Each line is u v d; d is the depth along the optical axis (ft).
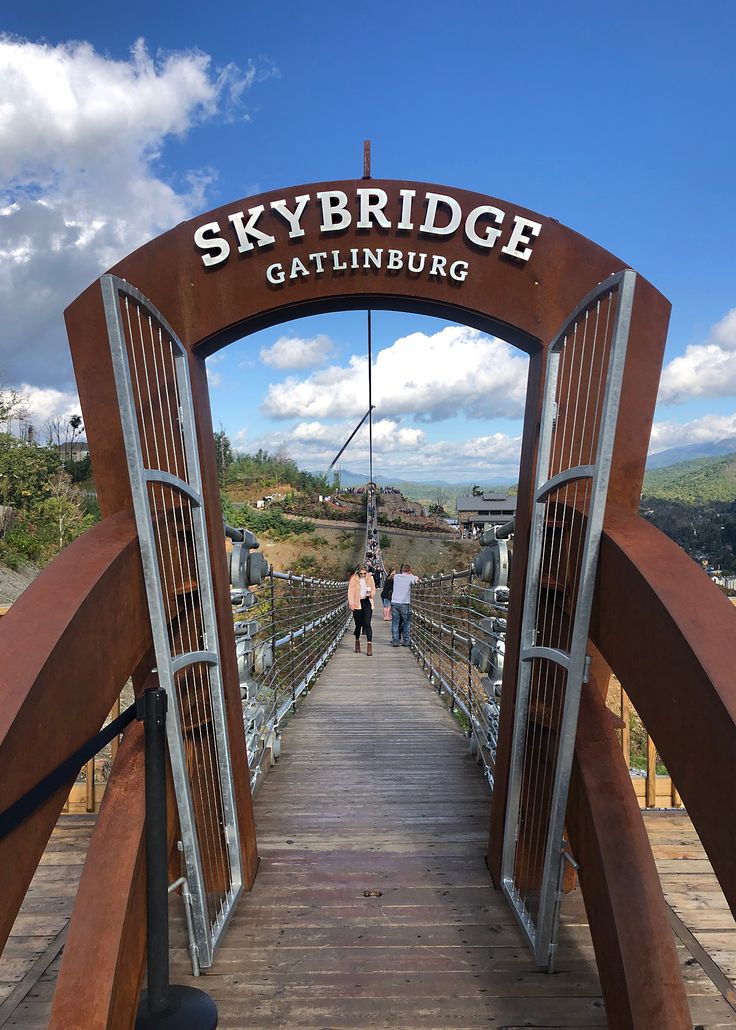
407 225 8.12
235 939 8.30
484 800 13.21
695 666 4.99
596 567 6.69
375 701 23.29
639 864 6.30
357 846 11.00
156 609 6.30
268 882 9.74
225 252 8.07
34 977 7.70
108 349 7.49
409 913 8.89
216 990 7.37
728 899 4.66
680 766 5.24
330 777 14.69
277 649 20.63
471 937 8.36
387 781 14.39
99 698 5.80
